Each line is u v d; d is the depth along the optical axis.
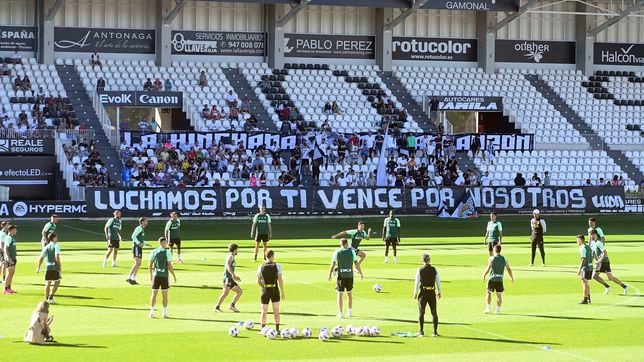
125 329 29.22
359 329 28.66
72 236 57.56
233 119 80.88
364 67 89.44
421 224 69.19
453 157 81.25
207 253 49.88
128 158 73.19
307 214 73.06
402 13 87.75
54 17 81.88
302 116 83.06
